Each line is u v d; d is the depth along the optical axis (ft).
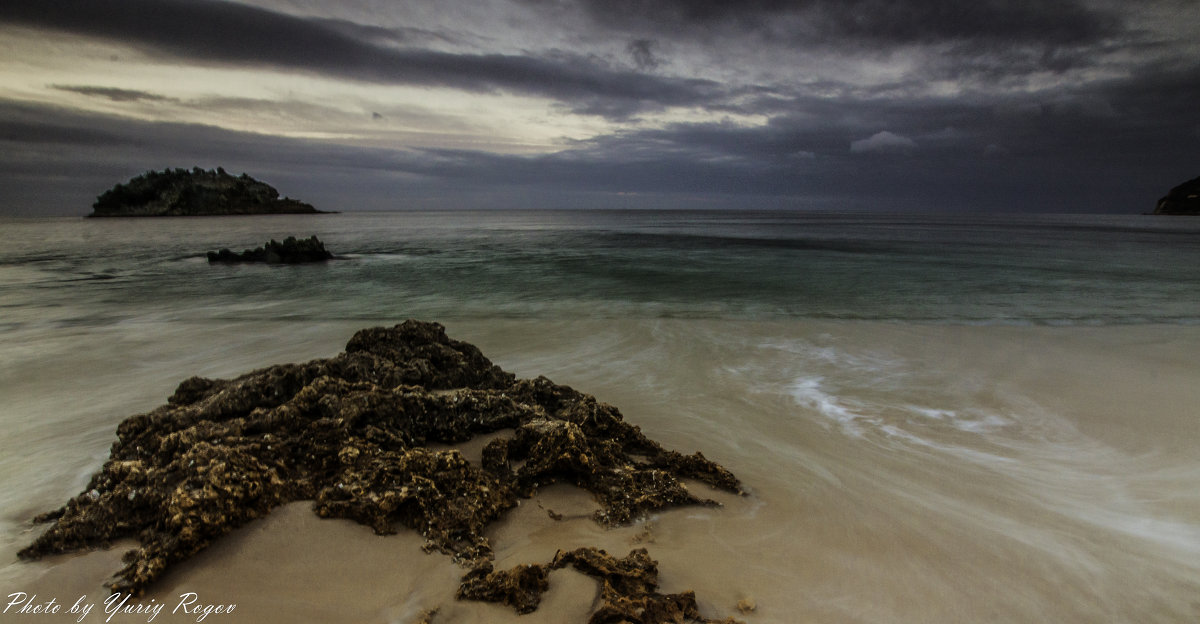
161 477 15.51
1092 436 25.29
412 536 15.31
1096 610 13.97
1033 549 16.44
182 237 198.80
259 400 20.42
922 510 18.52
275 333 46.85
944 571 15.23
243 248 148.15
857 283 79.46
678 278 85.71
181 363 37.93
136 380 33.99
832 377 34.14
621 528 16.65
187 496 14.38
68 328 48.67
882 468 21.79
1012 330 47.83
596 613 12.28
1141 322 51.96
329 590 13.23
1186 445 24.25
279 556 14.17
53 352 40.50
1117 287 75.00
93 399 30.25
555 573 13.88
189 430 17.75
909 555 15.88
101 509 15.07
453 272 94.79
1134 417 27.61
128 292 73.36
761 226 321.11
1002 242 170.40
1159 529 17.72
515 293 71.61
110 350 41.11
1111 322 51.96
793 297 67.77
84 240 181.47
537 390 24.73
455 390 22.36
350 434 18.52
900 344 42.57
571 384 32.68
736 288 75.56
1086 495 19.89
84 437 24.57
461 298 67.72
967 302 63.77
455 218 551.18
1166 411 28.48
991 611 13.76
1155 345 42.63
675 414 27.68
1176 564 15.89
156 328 48.78
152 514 15.05
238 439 17.63
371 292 72.79
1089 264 104.01
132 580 12.89
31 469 21.07
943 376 34.42
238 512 14.99
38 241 175.63
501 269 99.04
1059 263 106.01
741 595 13.76
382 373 22.66
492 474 18.38
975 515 18.34
